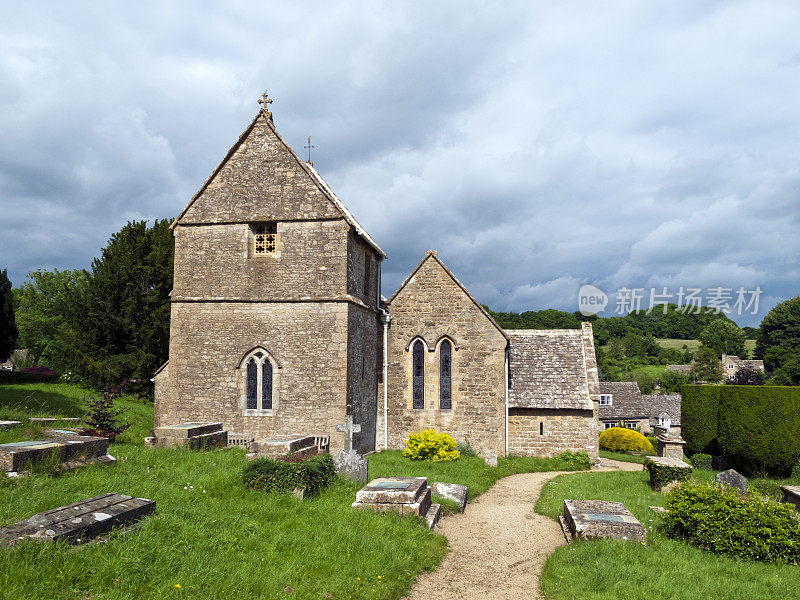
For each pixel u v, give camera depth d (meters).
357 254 22.47
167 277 34.56
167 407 21.56
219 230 21.64
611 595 8.08
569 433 24.41
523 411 24.75
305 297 20.78
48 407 23.12
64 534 6.87
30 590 5.75
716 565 9.66
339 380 20.33
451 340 24.39
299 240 21.11
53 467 10.70
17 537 6.66
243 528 9.07
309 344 20.64
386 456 21.58
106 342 33.97
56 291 54.25
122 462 12.62
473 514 14.26
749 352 93.38
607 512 12.16
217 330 21.23
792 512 10.92
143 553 7.04
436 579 9.34
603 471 22.33
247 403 20.94
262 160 21.67
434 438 21.67
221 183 21.80
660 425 55.19
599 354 94.56
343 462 14.10
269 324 20.97
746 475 20.08
